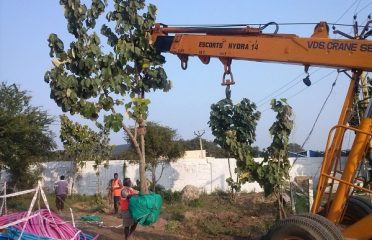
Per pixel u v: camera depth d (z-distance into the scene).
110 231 15.48
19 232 8.69
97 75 11.02
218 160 33.06
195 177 32.94
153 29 11.30
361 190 8.66
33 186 27.64
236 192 26.77
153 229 16.19
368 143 8.91
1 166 25.75
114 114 11.18
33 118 27.16
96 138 31.88
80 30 11.08
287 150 14.40
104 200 28.28
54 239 8.81
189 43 10.58
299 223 8.14
